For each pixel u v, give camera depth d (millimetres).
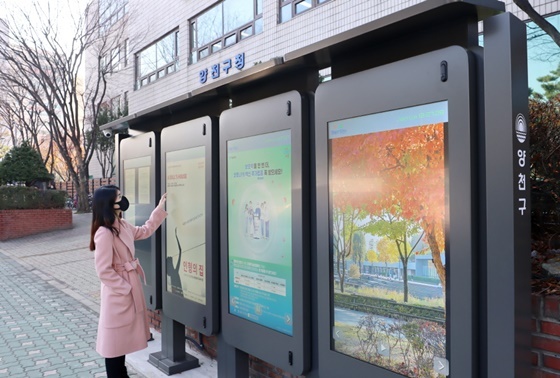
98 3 19453
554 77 4457
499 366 1913
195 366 4570
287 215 3053
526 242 1945
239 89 3686
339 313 2648
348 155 2557
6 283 9469
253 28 12391
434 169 2145
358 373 2520
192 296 4098
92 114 23391
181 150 4207
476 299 2010
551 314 2201
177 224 4297
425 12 2100
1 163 20688
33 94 19469
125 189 5336
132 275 3793
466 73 2000
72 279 9836
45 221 18125
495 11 2092
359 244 2510
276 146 3135
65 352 5230
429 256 2176
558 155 3180
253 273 3352
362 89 2447
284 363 3057
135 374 4480
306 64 2969
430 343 2184
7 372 4645
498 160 1909
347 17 9047
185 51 15320
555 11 4582
